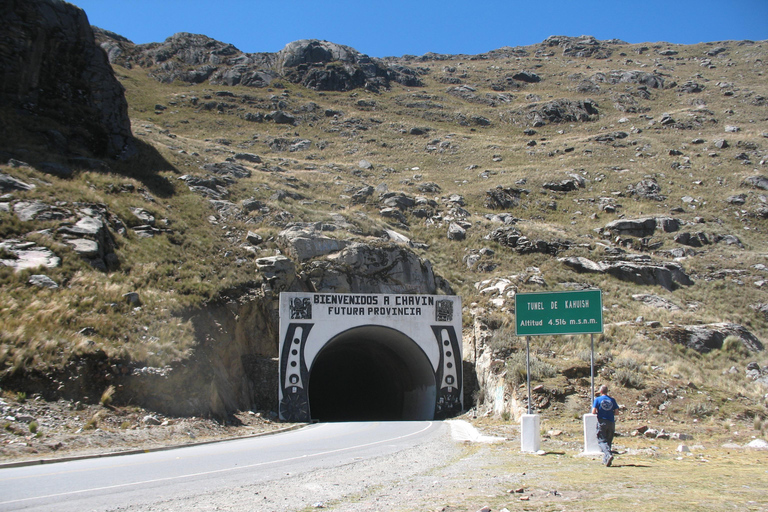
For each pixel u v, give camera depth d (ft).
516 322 52.42
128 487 28.96
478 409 79.30
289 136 272.31
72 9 132.46
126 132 136.36
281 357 78.43
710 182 201.36
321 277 97.50
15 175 92.79
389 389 111.65
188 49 374.63
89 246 80.74
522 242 139.33
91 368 57.93
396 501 25.32
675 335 92.99
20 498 26.11
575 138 278.05
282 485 29.55
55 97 123.85
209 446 49.37
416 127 297.74
